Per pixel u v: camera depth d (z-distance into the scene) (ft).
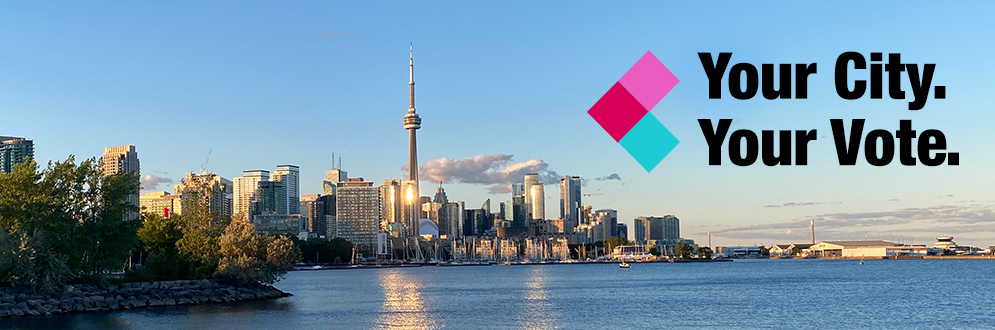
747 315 536.42
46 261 457.68
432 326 466.70
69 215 495.00
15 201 475.31
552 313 556.51
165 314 472.03
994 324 475.72
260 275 574.97
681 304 639.35
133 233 517.96
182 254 593.83
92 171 509.35
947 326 466.29
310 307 560.61
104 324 420.77
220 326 423.64
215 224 629.10
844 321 494.18
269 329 419.95
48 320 432.66
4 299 440.86
